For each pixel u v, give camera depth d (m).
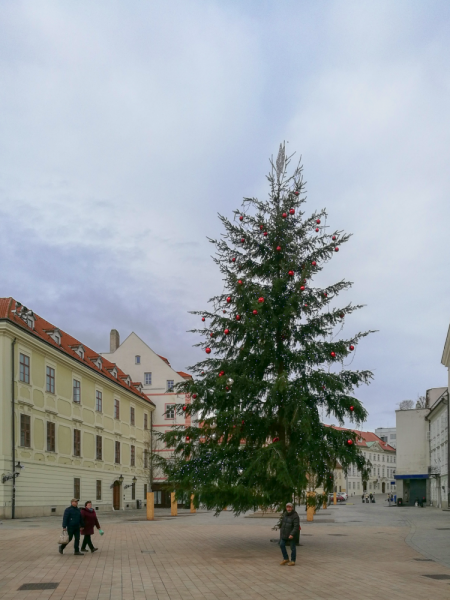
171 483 18.47
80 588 12.03
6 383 35.97
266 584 12.50
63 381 44.62
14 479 35.75
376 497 121.75
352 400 18.12
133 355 71.94
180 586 12.30
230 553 18.12
